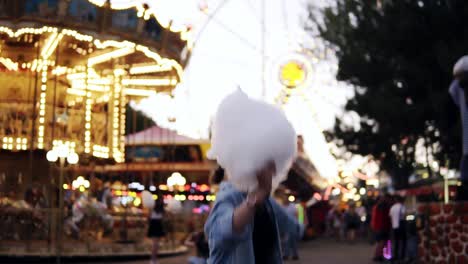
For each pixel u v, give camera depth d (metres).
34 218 18.77
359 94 27.67
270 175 3.00
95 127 22.89
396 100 24.20
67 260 17.92
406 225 18.17
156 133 33.31
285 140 3.04
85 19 19.31
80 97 22.94
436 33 22.98
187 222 23.39
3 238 18.52
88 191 22.28
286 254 20.50
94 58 22.80
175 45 22.23
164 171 33.22
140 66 24.25
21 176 21.69
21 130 21.14
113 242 20.62
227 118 3.05
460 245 10.44
